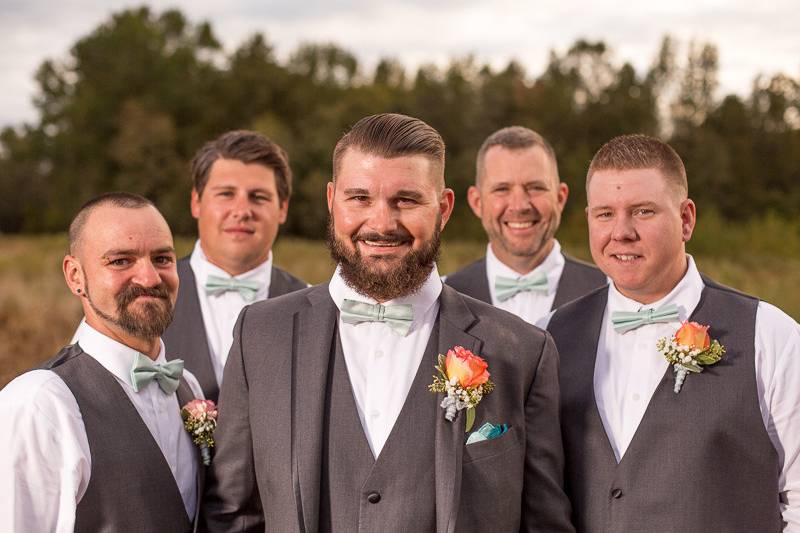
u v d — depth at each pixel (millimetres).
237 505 2570
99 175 48781
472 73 67500
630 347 2789
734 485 2506
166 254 2715
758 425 2531
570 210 37406
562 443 2773
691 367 2578
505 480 2398
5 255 24672
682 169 2746
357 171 2395
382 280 2426
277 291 4039
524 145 4242
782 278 20531
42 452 2361
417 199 2398
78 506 2398
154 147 46500
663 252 2672
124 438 2521
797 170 57125
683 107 71688
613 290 2908
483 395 2445
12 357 9812
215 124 49375
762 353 2600
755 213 51562
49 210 50781
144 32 55188
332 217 2521
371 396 2484
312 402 2434
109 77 51938
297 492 2352
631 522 2551
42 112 56812
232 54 55625
